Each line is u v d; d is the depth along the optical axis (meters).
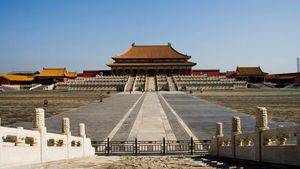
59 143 23.89
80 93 158.88
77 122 51.41
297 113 60.94
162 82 193.38
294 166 16.56
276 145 18.28
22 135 17.59
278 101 94.81
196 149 32.94
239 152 23.25
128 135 39.88
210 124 48.41
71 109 73.06
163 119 54.72
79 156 27.31
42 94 150.75
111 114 62.50
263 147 19.53
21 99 112.50
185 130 43.28
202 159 25.77
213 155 29.34
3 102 97.12
